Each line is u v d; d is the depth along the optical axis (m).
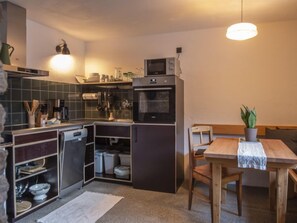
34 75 2.67
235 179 2.38
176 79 3.08
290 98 3.15
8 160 2.23
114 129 3.39
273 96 3.21
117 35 3.77
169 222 2.32
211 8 2.71
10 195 2.26
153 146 3.13
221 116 3.43
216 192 2.12
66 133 2.82
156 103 3.12
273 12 2.84
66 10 2.76
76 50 3.94
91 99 3.99
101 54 4.06
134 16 2.95
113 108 3.93
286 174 1.92
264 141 2.51
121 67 3.94
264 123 3.25
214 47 3.43
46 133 2.62
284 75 3.16
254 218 2.39
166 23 3.22
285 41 3.15
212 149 2.13
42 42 3.26
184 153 3.58
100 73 4.07
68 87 3.73
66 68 3.71
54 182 2.82
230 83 3.38
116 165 3.65
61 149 2.81
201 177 2.40
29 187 2.76
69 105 3.75
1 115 1.80
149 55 3.76
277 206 1.96
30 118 2.86
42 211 2.55
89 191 3.13
